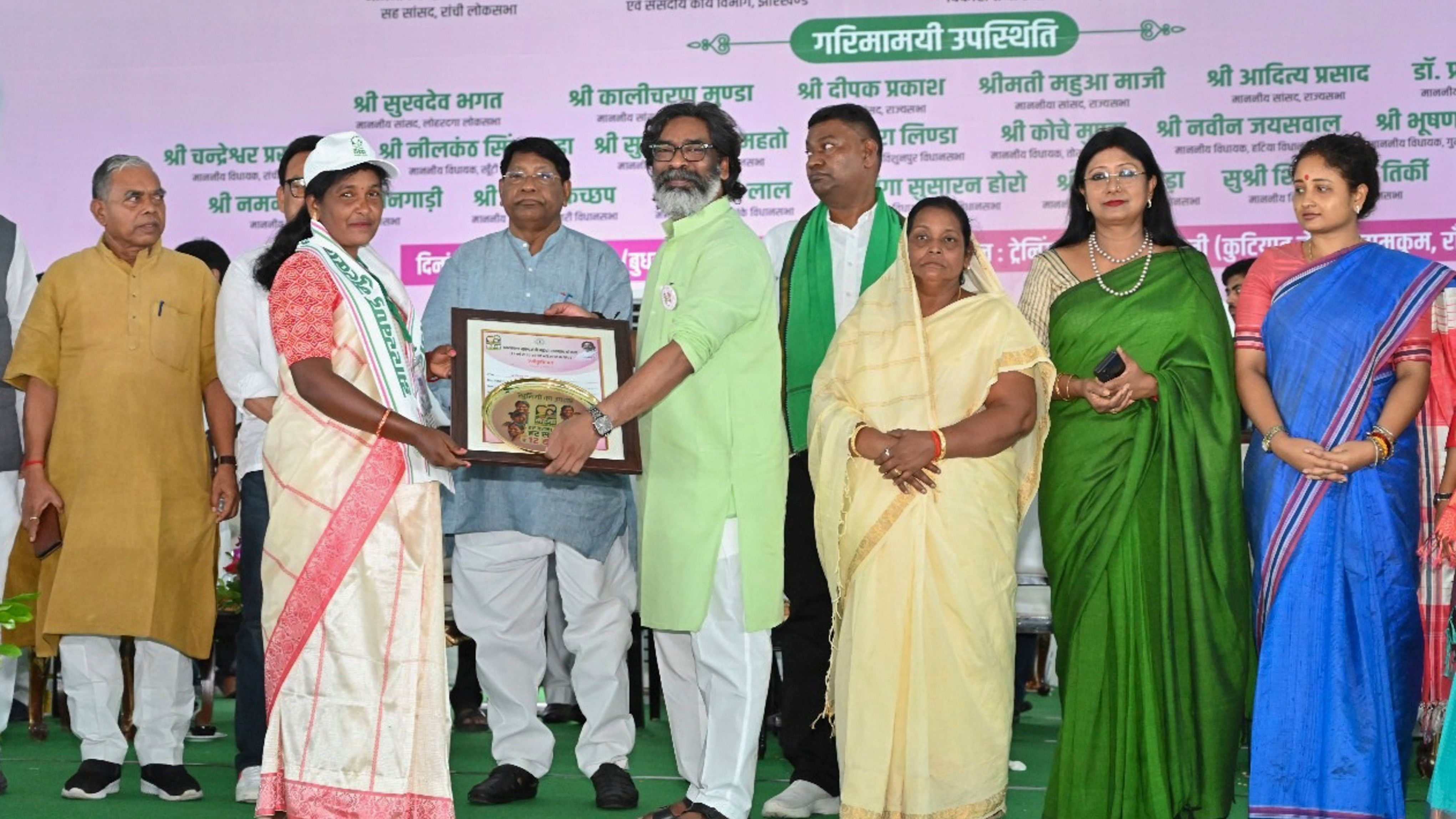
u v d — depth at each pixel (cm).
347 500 402
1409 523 434
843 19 833
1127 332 443
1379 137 810
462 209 848
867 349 441
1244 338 451
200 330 514
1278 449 432
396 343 414
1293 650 428
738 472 426
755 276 429
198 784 501
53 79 855
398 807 399
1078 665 437
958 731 422
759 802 508
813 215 501
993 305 434
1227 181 817
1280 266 450
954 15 828
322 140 421
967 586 423
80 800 495
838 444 432
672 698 463
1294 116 814
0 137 855
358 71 851
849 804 422
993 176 827
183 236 853
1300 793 427
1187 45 820
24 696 691
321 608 401
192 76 855
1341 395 428
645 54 841
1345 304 431
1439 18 809
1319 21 814
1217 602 434
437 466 408
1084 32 822
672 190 436
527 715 489
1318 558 427
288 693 403
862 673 424
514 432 412
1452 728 402
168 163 855
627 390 411
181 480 504
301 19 853
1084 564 438
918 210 440
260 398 486
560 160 509
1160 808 427
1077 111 823
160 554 495
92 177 853
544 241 511
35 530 498
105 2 856
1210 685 432
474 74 848
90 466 494
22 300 555
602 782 478
